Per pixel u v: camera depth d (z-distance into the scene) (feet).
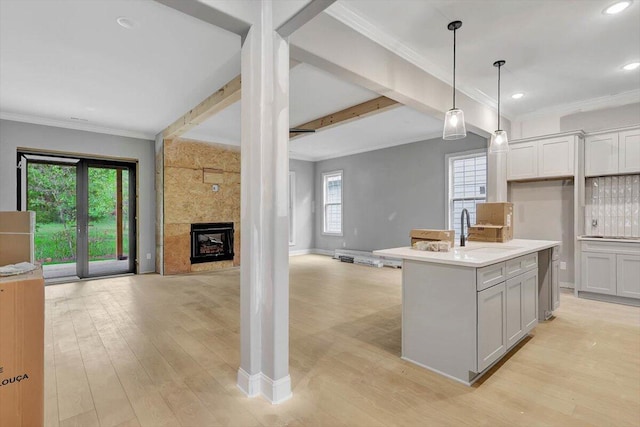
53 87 12.89
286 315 6.85
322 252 29.30
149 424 5.92
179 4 6.05
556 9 8.50
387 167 23.88
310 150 26.13
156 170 20.61
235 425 5.89
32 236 6.78
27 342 4.79
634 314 12.12
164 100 14.38
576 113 15.51
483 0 8.14
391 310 12.68
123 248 20.29
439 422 5.91
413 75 10.92
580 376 7.54
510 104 15.60
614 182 14.44
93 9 8.04
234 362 8.36
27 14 8.20
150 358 8.57
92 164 19.30
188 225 20.48
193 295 15.03
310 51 7.96
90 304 13.60
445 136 9.69
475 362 7.06
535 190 16.49
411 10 8.52
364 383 7.29
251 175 6.89
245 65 7.05
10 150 16.16
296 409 6.34
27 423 4.76
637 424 5.83
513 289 8.61
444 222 20.47
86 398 6.73
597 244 13.89
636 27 9.32
